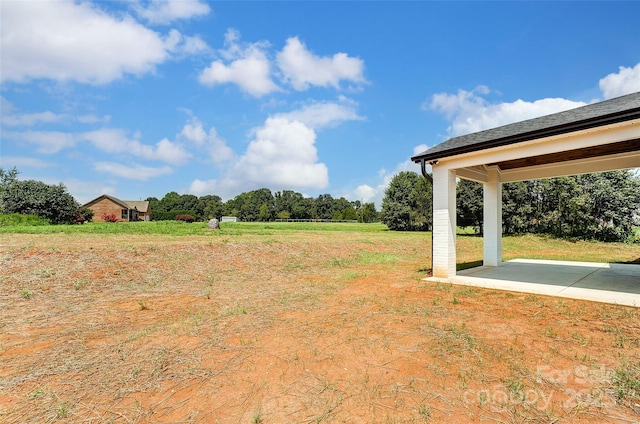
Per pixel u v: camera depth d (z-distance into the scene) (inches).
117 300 224.4
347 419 83.7
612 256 514.0
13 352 133.3
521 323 162.1
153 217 2044.8
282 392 98.5
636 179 664.4
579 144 212.2
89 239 406.3
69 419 85.7
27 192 1002.1
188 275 310.2
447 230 288.0
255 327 163.2
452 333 148.3
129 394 99.0
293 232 744.3
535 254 558.6
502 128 300.4
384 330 154.3
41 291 231.5
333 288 262.4
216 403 93.0
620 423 80.9
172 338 148.7
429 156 285.9
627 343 133.2
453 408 88.3
